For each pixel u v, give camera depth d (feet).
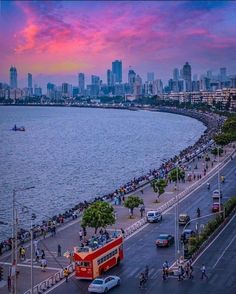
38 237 372.79
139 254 324.39
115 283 266.77
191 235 341.82
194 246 322.55
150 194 529.45
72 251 330.13
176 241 330.75
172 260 309.63
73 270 297.12
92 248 282.36
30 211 523.29
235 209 429.79
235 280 272.51
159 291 259.19
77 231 388.16
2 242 376.27
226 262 302.04
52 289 266.98
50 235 377.09
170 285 268.00
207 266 295.89
